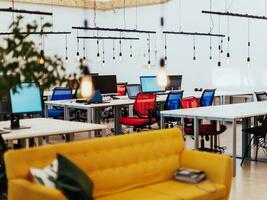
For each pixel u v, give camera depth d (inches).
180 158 177.9
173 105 352.2
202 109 280.4
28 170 133.2
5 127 203.0
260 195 199.5
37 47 125.6
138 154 162.2
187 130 264.7
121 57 611.8
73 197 123.2
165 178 170.9
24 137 181.3
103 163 150.9
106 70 628.7
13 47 121.3
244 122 279.3
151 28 571.2
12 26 130.5
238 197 196.4
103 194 149.6
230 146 326.0
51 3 563.8
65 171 126.9
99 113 356.8
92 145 149.7
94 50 627.2
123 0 598.5
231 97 459.5
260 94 388.8
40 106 205.3
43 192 118.8
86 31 612.1
